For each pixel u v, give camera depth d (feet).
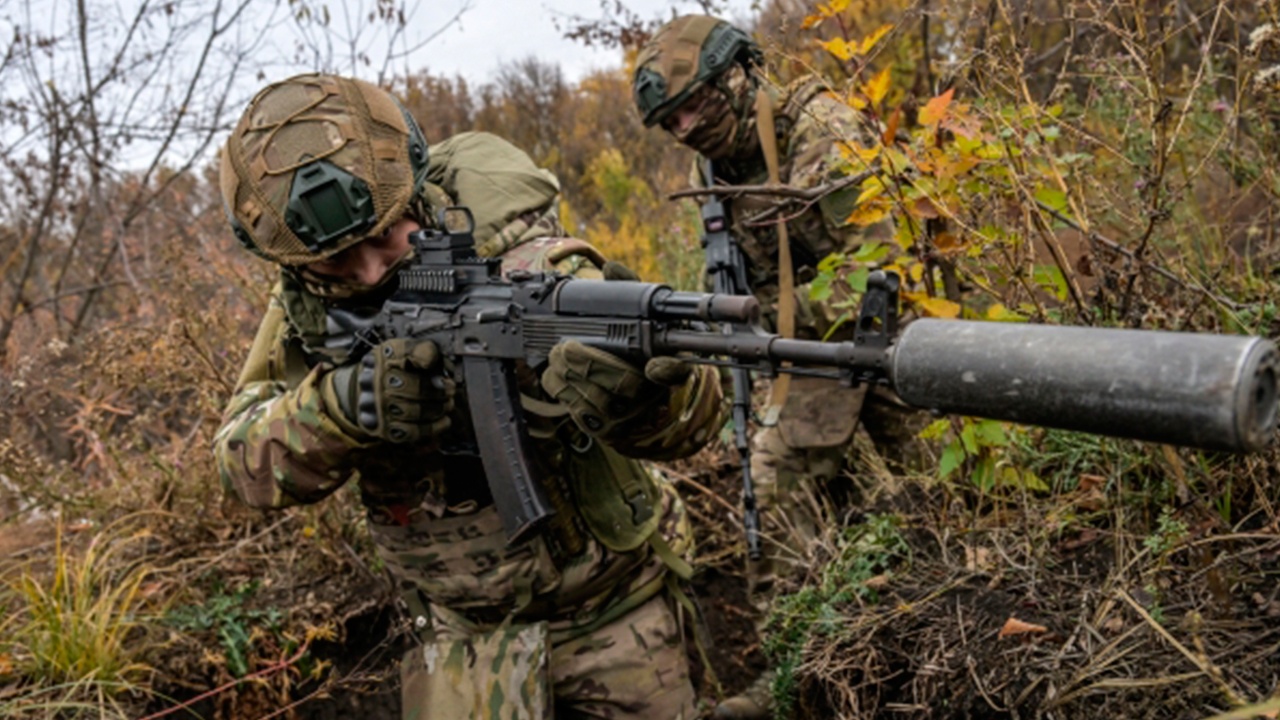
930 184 7.99
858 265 9.45
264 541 12.42
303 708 11.23
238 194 7.46
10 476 12.30
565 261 7.63
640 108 11.35
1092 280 8.89
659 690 8.31
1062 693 6.70
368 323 7.54
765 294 11.75
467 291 7.01
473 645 8.33
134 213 21.26
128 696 10.42
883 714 8.13
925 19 13.08
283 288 8.01
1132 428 4.16
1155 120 7.70
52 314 20.57
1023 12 8.77
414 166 7.59
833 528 10.10
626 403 6.16
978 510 8.89
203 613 11.31
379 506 8.27
